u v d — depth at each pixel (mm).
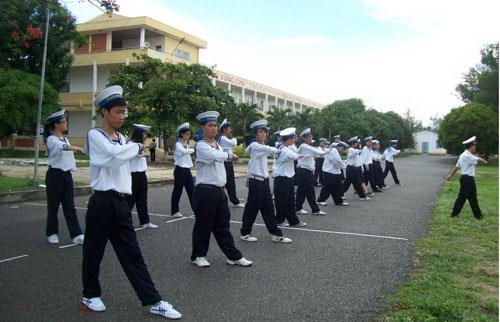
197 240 5852
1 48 16984
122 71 25766
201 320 4176
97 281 4426
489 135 38219
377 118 53969
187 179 9469
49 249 6613
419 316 4195
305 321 4176
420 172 27188
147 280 4312
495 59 43781
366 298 4773
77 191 12430
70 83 37562
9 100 23844
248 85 47844
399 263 6152
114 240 4410
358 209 11250
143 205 8250
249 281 5305
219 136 10234
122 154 4215
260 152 7172
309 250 6840
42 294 4777
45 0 10898
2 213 9414
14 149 33969
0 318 4137
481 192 15359
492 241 7504
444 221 9391
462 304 4531
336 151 11797
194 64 26344
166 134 24891
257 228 8531
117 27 35000
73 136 36906
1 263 5891
